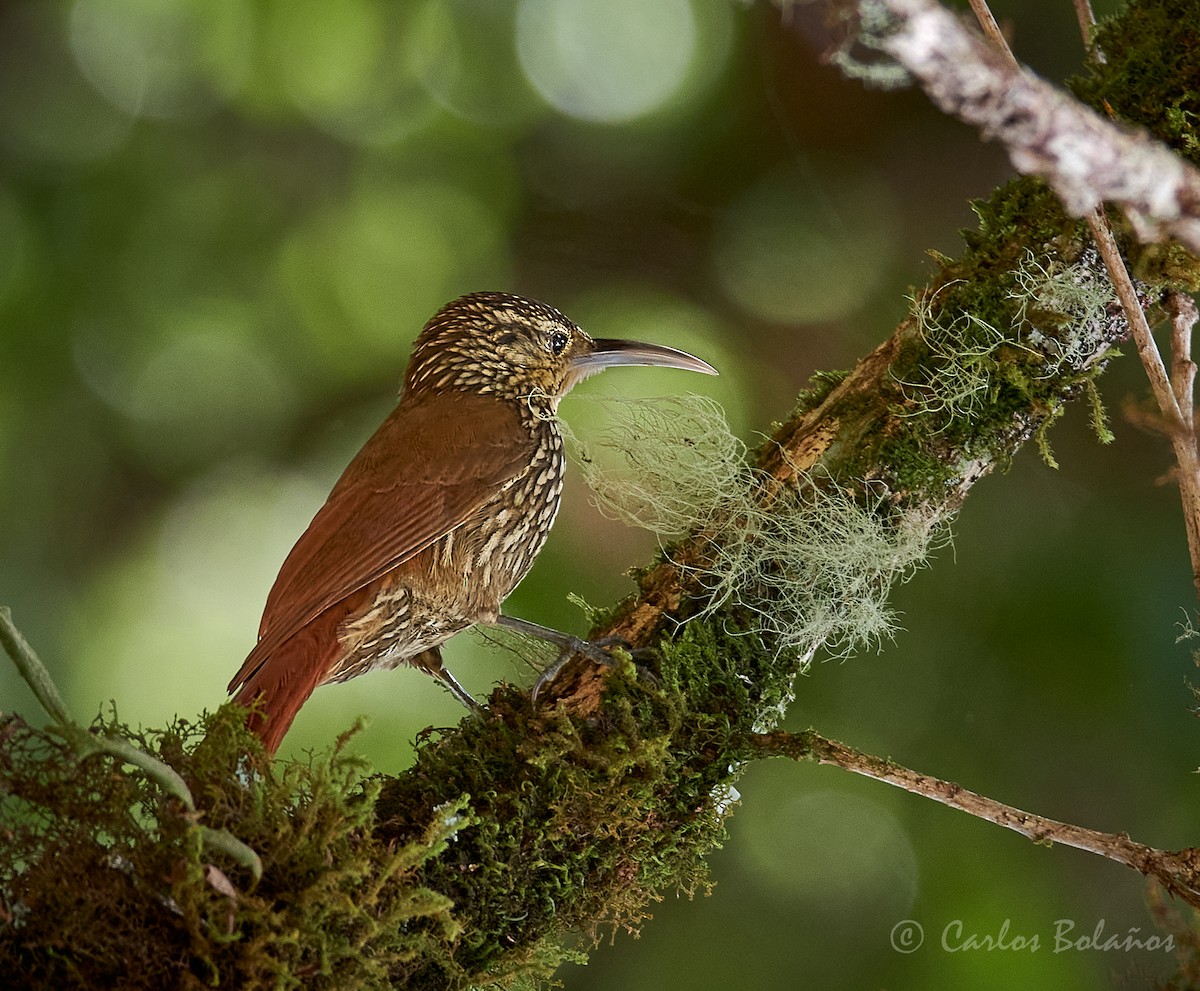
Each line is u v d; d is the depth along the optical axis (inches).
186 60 512.4
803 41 508.4
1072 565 399.5
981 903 387.5
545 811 237.8
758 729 258.7
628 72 525.0
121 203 497.0
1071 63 470.9
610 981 402.9
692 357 381.4
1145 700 385.1
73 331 485.7
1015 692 396.5
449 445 337.1
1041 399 264.2
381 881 205.0
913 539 265.6
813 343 502.3
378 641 327.9
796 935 408.2
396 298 515.5
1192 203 183.0
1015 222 266.1
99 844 198.7
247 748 206.7
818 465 267.0
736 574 262.5
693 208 522.3
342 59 515.8
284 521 499.8
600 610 284.5
